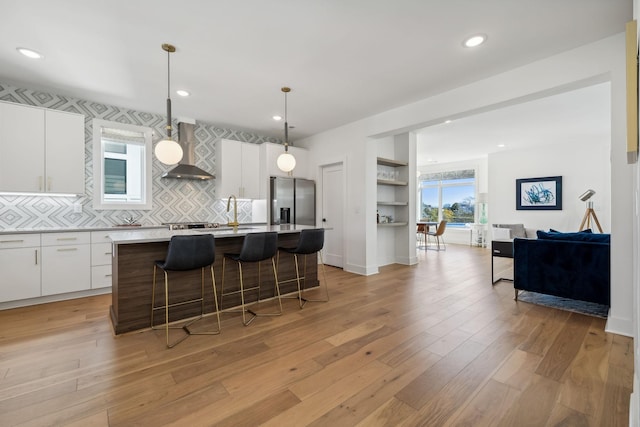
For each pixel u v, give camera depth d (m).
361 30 2.43
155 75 3.22
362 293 3.81
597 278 2.93
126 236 2.66
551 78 2.84
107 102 4.04
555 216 6.88
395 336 2.50
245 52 2.76
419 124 4.07
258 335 2.55
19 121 3.35
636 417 1.11
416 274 4.91
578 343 2.34
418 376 1.90
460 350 2.24
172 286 2.87
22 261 3.23
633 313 2.41
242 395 1.71
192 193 4.96
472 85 3.42
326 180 5.71
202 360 2.12
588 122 5.15
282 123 5.06
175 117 4.70
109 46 2.65
